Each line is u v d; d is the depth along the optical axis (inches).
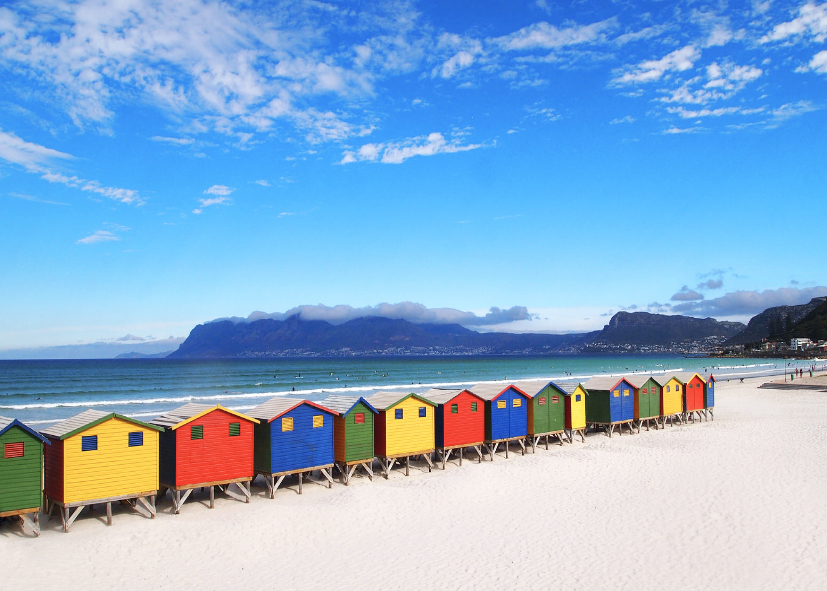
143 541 772.0
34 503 762.8
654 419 1859.0
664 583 661.3
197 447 909.2
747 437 1557.6
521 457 1341.0
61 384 4168.3
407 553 752.3
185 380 4690.0
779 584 658.2
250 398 3174.2
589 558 735.1
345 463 1077.1
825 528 834.8
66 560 703.7
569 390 1496.1
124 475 840.9
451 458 1334.9
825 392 2955.2
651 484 1082.7
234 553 745.0
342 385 4156.0
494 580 668.7
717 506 940.6
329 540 796.6
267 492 1025.5
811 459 1263.5
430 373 5915.4
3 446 741.9
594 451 1396.4
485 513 917.8
